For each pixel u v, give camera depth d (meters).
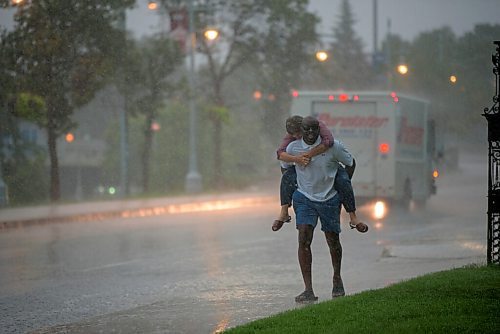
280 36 122.69
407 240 47.88
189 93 106.19
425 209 77.19
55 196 87.88
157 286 32.78
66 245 49.12
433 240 47.06
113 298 30.19
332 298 26.77
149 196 97.50
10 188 109.44
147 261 41.09
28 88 79.94
